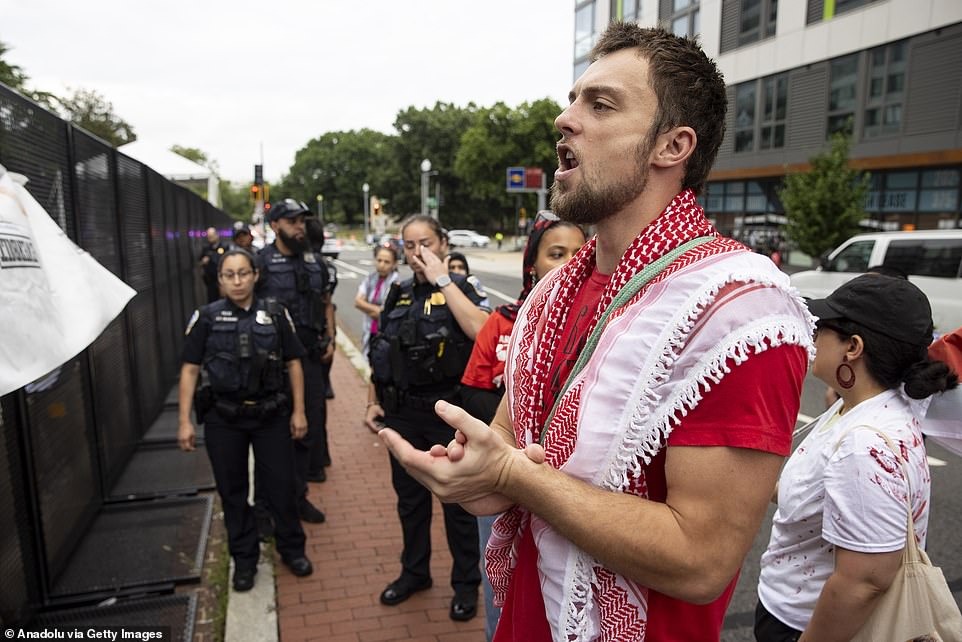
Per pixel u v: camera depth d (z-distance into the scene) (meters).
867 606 1.47
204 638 3.04
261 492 4.11
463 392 2.59
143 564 3.62
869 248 9.13
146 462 5.16
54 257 2.05
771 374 0.93
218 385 3.31
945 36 16.42
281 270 4.46
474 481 0.97
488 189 50.00
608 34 1.15
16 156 3.03
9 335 1.69
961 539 3.89
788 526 1.74
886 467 1.47
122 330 5.01
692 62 1.09
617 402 0.97
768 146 21.58
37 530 3.16
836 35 18.98
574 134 1.11
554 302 1.26
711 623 1.07
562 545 1.04
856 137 18.78
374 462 5.29
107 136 30.19
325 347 4.74
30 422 3.14
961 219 17.02
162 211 7.19
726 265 0.98
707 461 0.93
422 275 3.27
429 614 3.21
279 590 3.41
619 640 1.01
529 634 1.16
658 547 0.93
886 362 1.60
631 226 1.11
